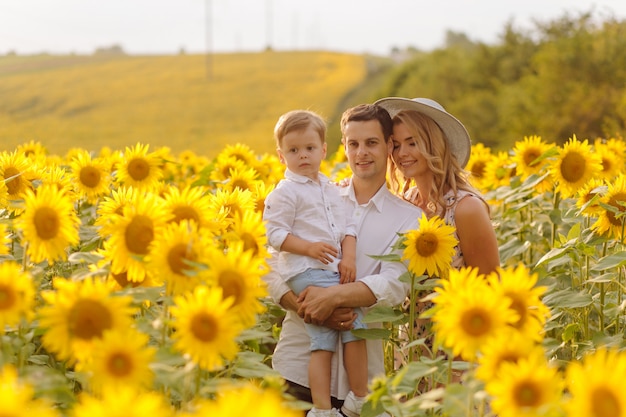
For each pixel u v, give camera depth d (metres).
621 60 24.86
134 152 5.16
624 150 6.64
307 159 3.91
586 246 3.78
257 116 37.91
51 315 2.28
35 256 2.77
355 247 3.84
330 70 55.19
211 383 2.32
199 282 2.50
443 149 4.04
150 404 1.62
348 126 3.93
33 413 1.68
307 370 3.72
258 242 2.92
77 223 2.86
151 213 2.70
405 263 3.46
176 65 58.94
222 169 6.20
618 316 3.85
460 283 2.39
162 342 2.43
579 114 23.58
